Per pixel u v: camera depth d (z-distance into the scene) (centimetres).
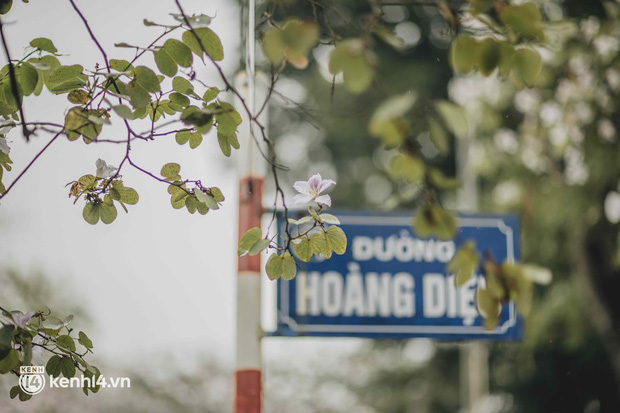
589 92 991
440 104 232
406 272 491
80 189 342
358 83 238
